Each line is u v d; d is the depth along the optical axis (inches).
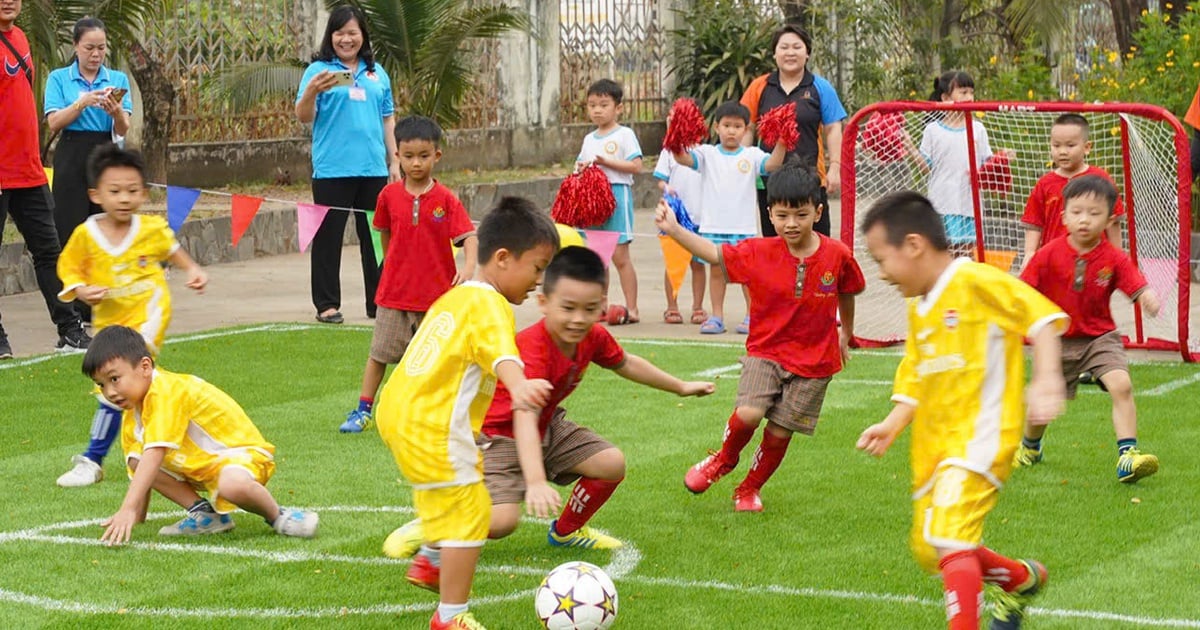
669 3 917.2
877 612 191.0
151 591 200.2
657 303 494.9
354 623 187.0
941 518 170.4
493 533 199.2
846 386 348.2
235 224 370.9
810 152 423.8
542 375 198.5
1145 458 252.5
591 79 895.7
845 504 245.4
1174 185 403.2
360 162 443.5
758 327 238.1
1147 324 419.8
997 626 178.9
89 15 534.6
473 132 813.2
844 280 236.1
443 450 176.1
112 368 217.8
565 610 179.3
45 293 395.5
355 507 245.0
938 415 176.6
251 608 193.0
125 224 263.0
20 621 188.1
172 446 219.0
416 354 180.4
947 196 434.0
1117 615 189.2
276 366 375.6
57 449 286.7
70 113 389.4
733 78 884.0
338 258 447.8
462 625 176.9
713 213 431.8
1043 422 164.4
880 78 872.3
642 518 238.1
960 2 887.1
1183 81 553.0
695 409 324.2
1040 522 233.3
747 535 227.9
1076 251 263.1
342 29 438.9
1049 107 378.9
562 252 186.9
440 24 657.0
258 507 224.5
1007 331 171.9
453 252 302.8
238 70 641.6
